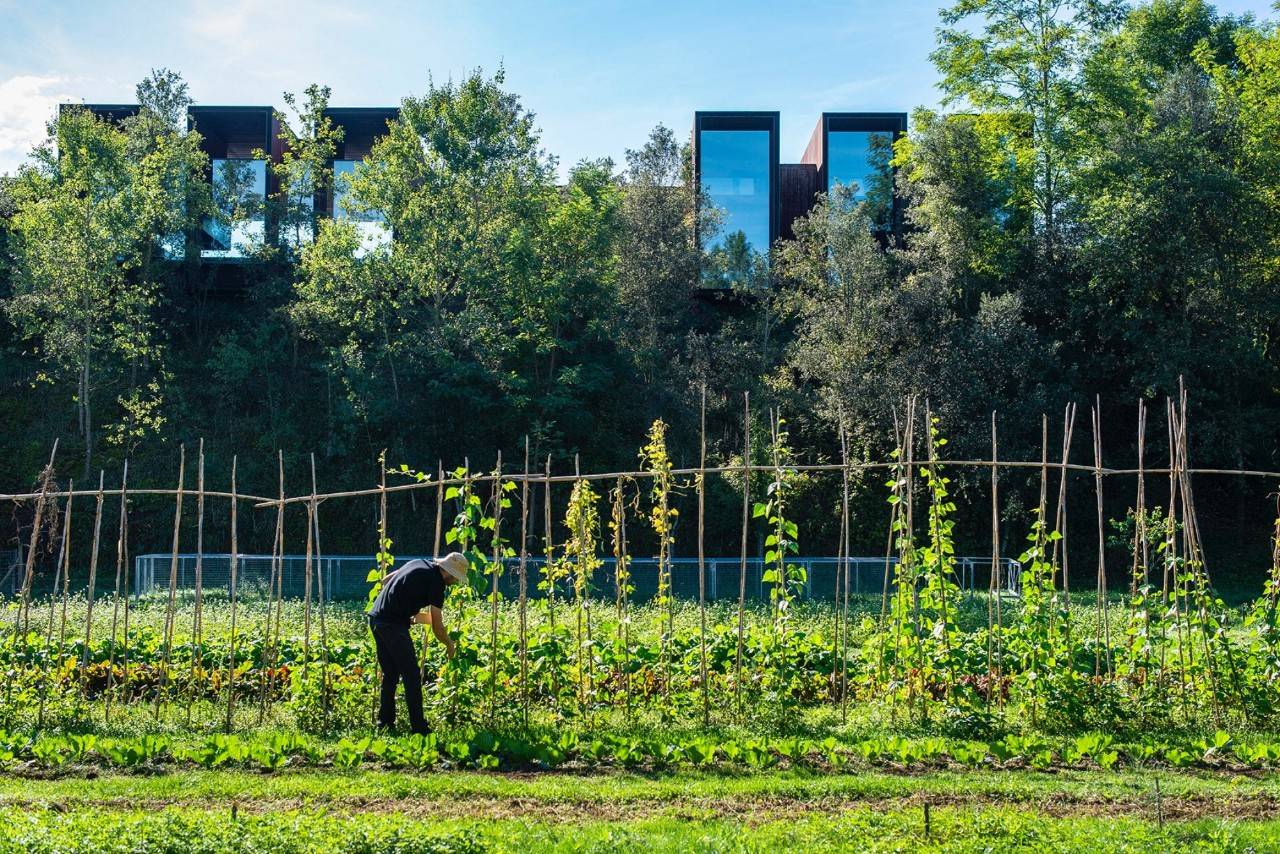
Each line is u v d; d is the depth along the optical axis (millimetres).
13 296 35812
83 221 31875
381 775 7707
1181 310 30656
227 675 11008
